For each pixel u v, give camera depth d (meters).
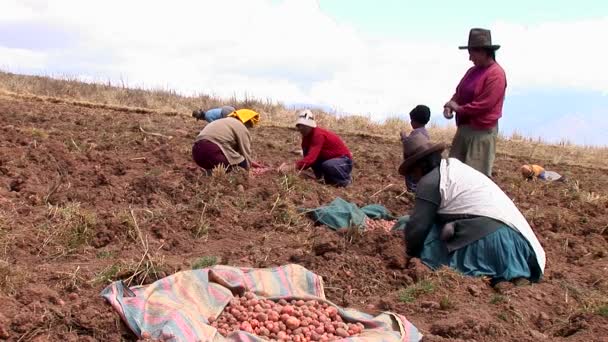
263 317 5.46
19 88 21.38
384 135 19.33
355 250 7.33
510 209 7.00
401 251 7.13
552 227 9.26
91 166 10.74
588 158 18.66
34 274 6.30
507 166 15.59
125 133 13.95
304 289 6.16
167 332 4.95
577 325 5.86
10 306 5.49
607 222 9.40
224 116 11.15
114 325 5.32
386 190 10.78
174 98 22.97
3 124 13.89
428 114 9.72
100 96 21.95
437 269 6.84
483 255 6.82
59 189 9.17
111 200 8.94
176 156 12.30
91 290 6.07
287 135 17.09
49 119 15.28
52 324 5.27
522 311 6.17
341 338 5.24
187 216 8.31
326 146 10.84
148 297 5.51
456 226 6.91
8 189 9.11
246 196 9.30
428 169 7.20
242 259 7.12
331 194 10.12
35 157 10.38
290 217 8.52
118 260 6.61
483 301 6.39
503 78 9.11
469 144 9.18
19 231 7.41
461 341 5.36
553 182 12.88
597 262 7.79
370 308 6.21
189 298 5.66
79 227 7.50
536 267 6.95
